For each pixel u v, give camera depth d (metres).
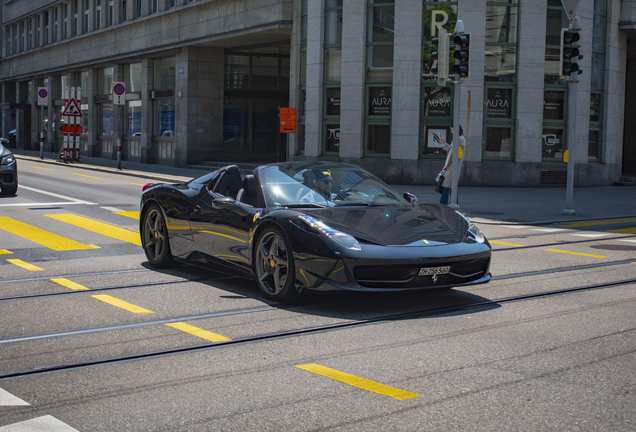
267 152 32.53
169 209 7.65
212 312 5.80
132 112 37.28
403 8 22.23
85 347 4.79
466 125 22.03
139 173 25.81
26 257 8.57
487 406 3.63
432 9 22.08
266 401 3.72
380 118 23.02
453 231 6.24
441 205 7.19
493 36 22.06
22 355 4.61
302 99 25.42
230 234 6.72
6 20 55.28
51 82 47.94
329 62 23.95
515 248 9.73
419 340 4.93
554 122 22.70
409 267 5.62
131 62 36.91
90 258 8.55
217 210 6.95
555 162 22.80
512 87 22.23
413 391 3.87
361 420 3.44
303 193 6.69
